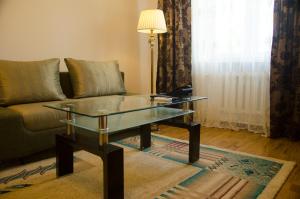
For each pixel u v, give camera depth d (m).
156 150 2.36
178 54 3.37
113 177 1.37
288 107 2.73
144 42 3.83
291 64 2.68
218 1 3.12
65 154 1.78
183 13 3.31
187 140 2.68
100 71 2.90
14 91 2.20
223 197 1.52
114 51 3.47
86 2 3.11
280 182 1.71
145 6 3.77
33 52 2.72
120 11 3.47
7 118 1.84
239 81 3.07
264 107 2.88
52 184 1.66
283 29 2.61
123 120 1.96
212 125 3.32
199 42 3.33
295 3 2.56
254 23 2.88
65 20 2.94
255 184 1.68
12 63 2.31
